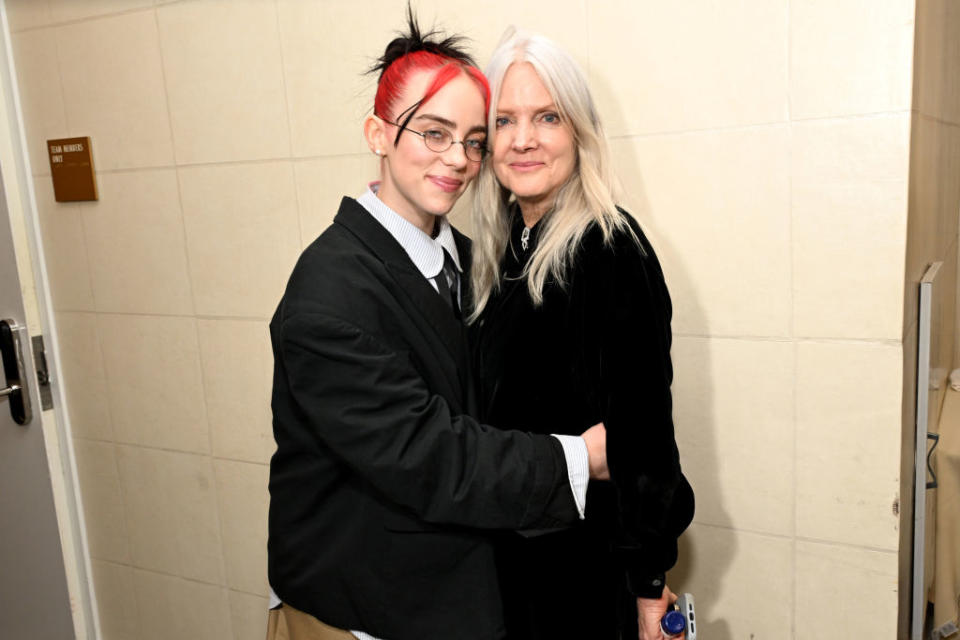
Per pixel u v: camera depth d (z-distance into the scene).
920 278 1.42
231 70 1.70
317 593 1.13
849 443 1.35
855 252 1.28
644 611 1.10
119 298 1.96
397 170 1.08
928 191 1.46
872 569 1.37
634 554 1.03
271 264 1.75
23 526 1.96
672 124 1.37
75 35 1.85
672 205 1.40
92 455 2.11
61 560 1.96
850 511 1.37
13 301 1.84
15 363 1.84
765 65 1.29
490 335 1.14
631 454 0.99
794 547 1.42
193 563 2.03
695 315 1.42
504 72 1.08
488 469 1.00
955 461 1.66
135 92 1.82
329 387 1.01
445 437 1.00
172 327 1.91
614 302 1.00
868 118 1.24
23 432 1.90
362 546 1.10
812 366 1.35
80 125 1.90
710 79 1.33
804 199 1.30
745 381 1.41
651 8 1.34
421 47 1.08
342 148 1.62
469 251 1.28
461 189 1.10
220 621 2.04
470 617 1.10
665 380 1.01
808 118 1.27
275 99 1.67
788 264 1.33
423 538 1.08
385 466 1.00
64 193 1.95
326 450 1.11
